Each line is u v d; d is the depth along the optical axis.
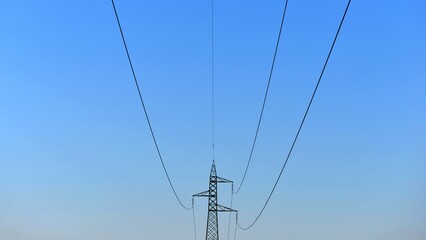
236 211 69.12
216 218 68.75
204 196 69.12
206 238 68.50
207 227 68.69
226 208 69.19
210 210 68.75
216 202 69.00
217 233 68.69
